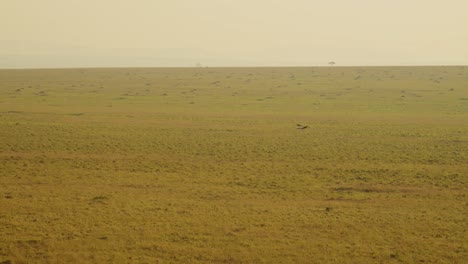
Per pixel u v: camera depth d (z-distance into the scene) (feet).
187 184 118.83
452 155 146.82
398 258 77.15
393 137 174.19
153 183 119.55
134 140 168.66
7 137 170.40
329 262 75.82
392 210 99.66
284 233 87.10
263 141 167.94
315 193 111.75
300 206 102.06
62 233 86.63
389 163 139.03
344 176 126.21
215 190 113.80
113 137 172.86
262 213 97.50
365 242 83.41
